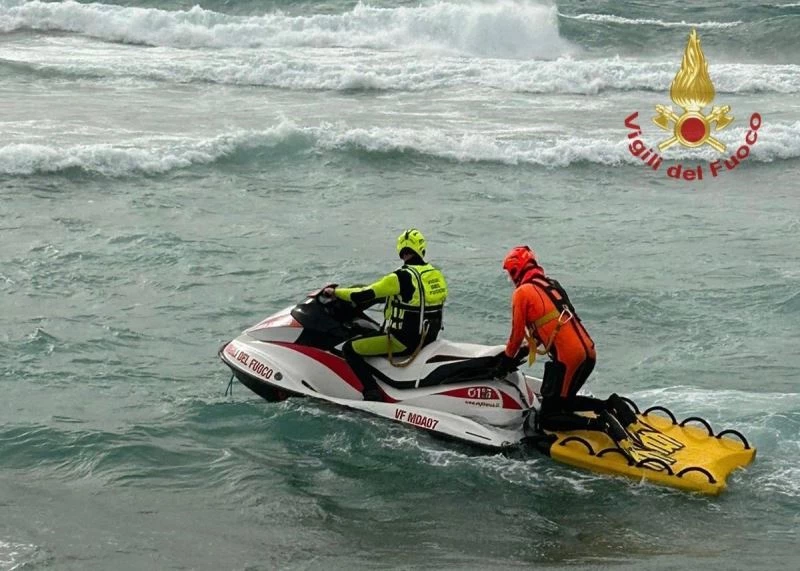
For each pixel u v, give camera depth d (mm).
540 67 33938
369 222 19328
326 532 8961
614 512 9312
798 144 26172
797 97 32656
